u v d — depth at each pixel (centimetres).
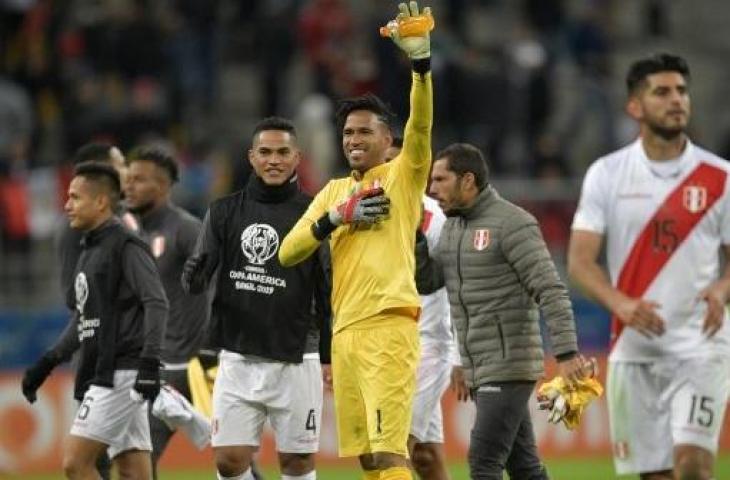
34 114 8019
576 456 6250
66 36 8231
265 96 8306
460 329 3281
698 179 3253
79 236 3716
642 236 3262
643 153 3288
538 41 9100
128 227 3631
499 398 3209
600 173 3309
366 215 3016
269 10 8725
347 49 8469
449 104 7894
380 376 3020
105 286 3369
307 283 3266
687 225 3241
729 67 9981
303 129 7812
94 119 7638
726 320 3228
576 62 9112
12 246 7112
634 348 3247
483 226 3228
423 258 3406
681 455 3183
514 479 3359
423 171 3077
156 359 3325
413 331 3062
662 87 3241
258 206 3291
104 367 3350
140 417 3491
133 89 8012
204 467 6066
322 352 3275
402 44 2997
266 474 5597
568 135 8738
